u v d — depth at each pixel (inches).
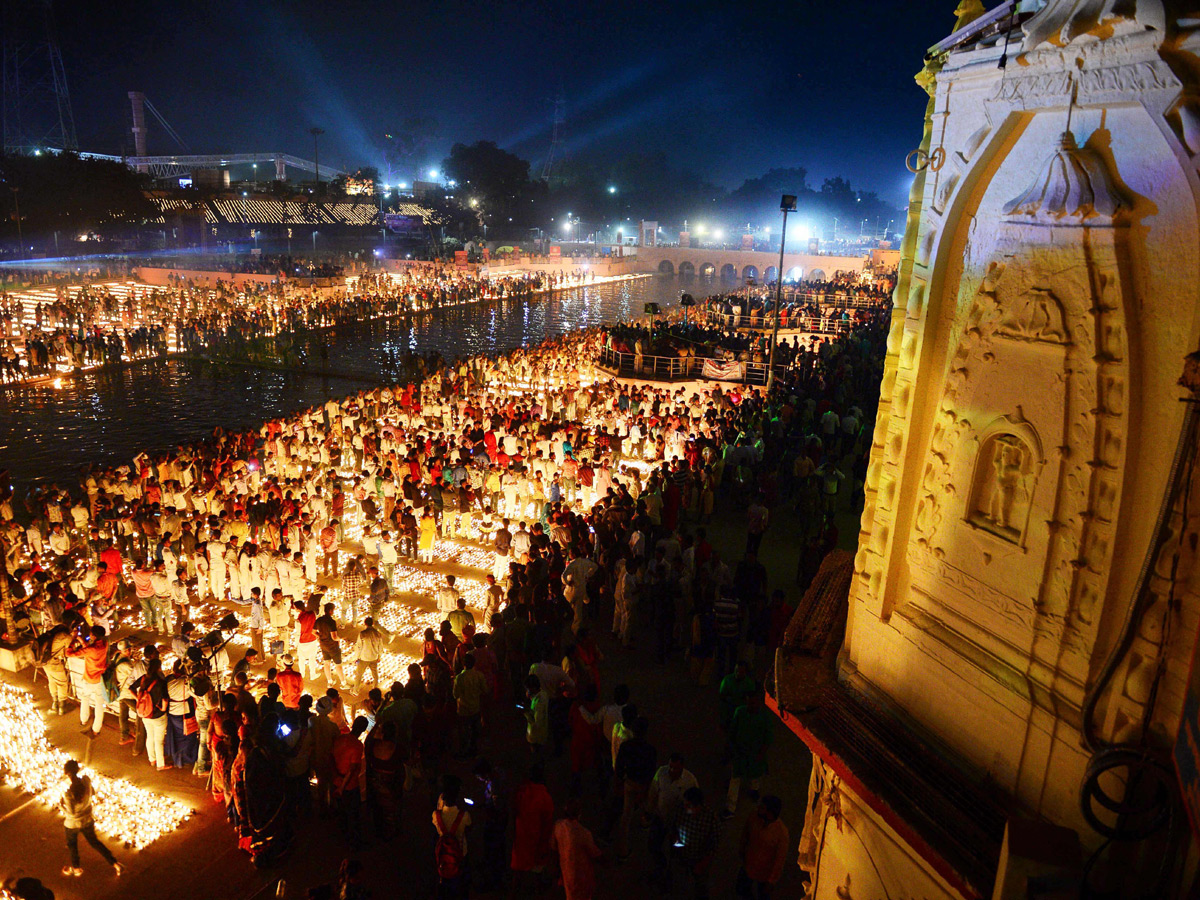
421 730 369.7
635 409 997.8
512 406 989.2
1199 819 105.7
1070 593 164.6
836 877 233.9
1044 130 170.2
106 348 1505.9
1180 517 139.6
